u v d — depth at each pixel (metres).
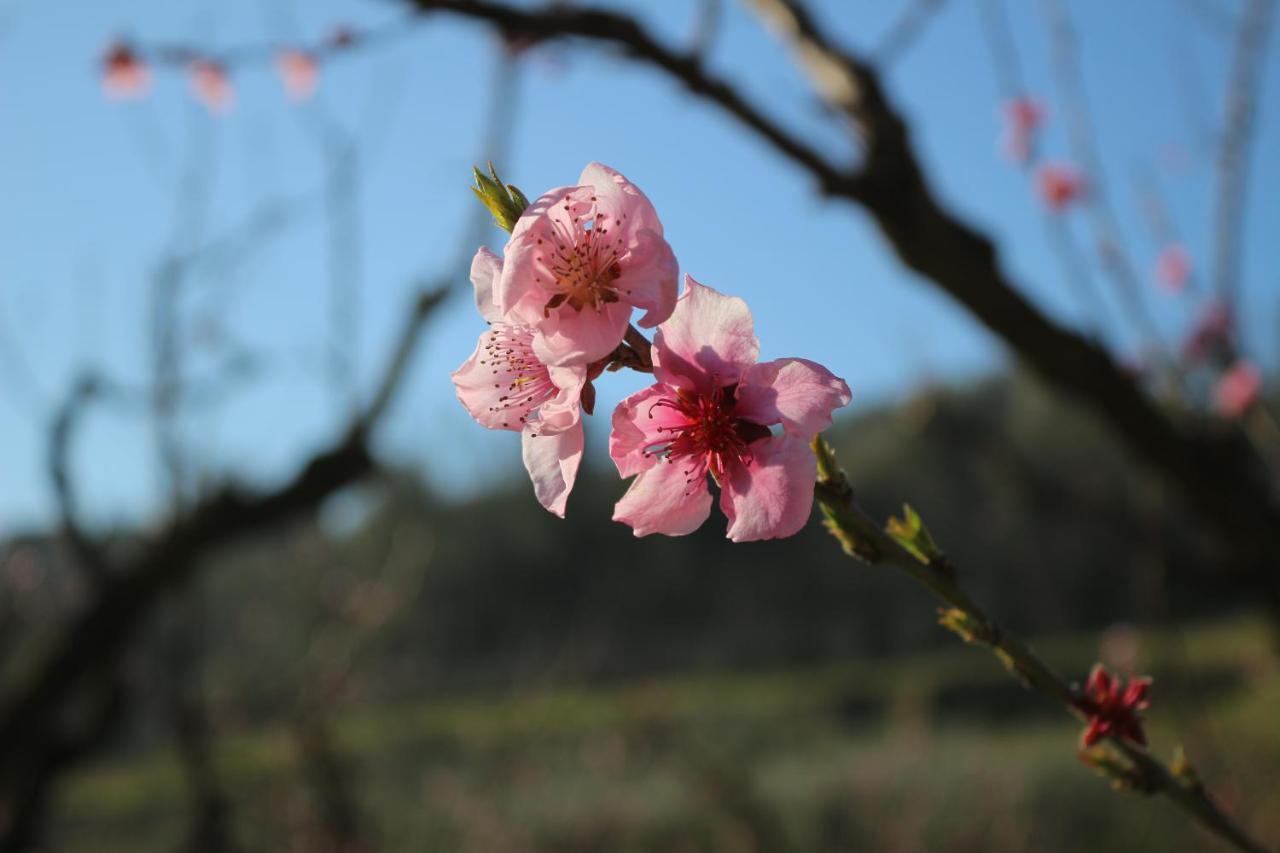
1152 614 4.71
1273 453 4.55
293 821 6.23
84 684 5.57
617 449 1.52
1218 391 4.51
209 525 5.38
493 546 27.17
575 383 1.42
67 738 5.31
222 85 5.40
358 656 6.79
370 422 5.72
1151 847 10.18
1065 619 24.09
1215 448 4.35
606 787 11.92
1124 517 5.39
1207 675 15.13
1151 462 4.38
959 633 1.53
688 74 3.94
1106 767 1.57
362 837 6.51
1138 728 1.54
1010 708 20.36
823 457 1.46
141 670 5.75
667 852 10.41
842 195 4.02
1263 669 12.05
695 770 9.45
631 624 28.23
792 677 26.69
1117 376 4.23
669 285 1.39
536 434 1.51
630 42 3.88
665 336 1.48
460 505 27.27
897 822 12.46
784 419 1.42
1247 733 10.23
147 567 5.29
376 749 14.05
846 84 4.11
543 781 11.90
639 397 1.51
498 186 1.51
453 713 18.41
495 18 3.86
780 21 4.30
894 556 1.49
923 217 4.02
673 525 1.48
